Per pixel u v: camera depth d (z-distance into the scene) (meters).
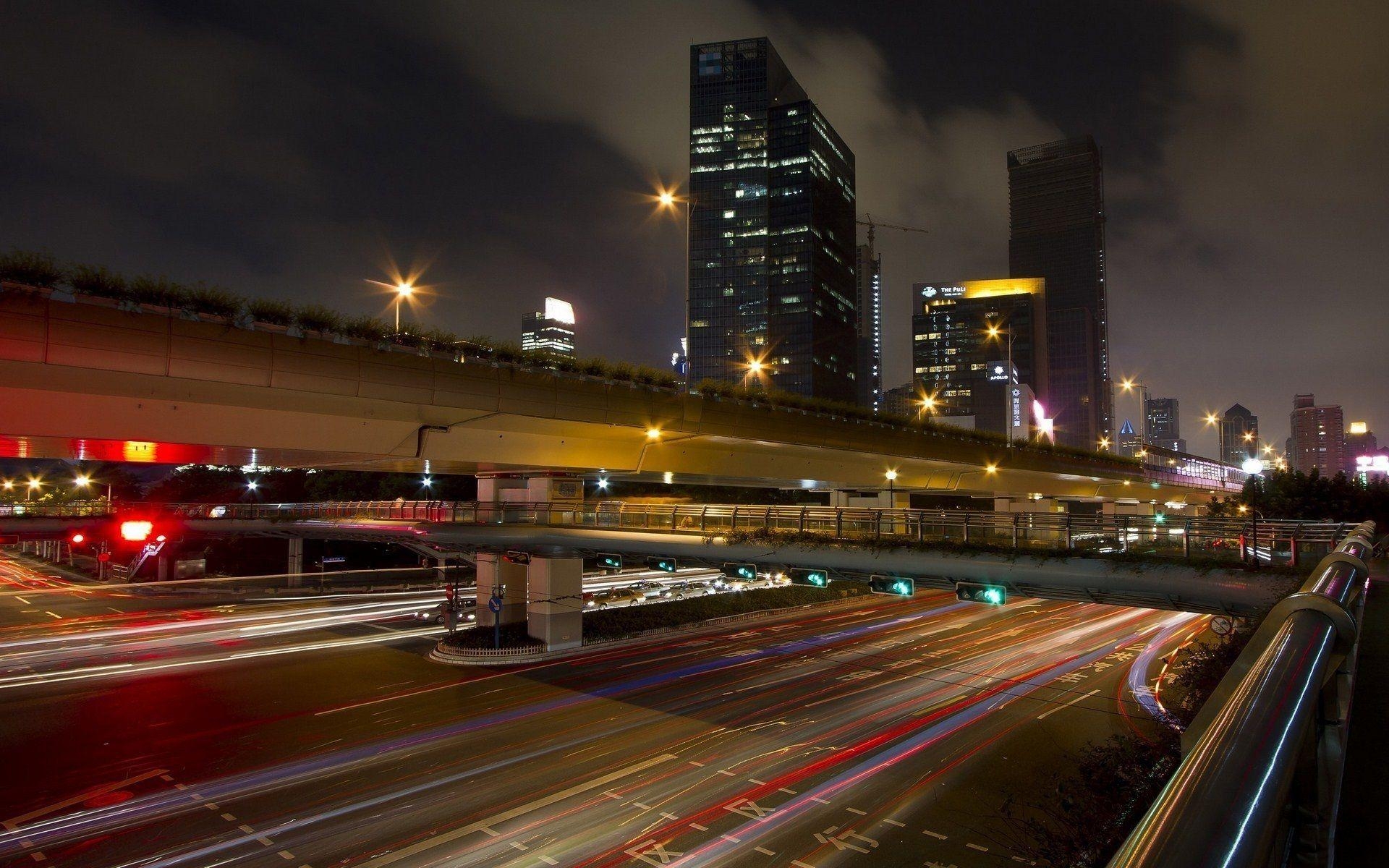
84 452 31.56
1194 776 1.89
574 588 44.88
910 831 21.25
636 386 36.41
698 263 194.50
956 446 57.84
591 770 25.92
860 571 28.39
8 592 73.94
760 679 38.12
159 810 22.67
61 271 21.78
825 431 46.53
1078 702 34.03
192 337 23.66
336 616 58.88
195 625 55.12
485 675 39.12
